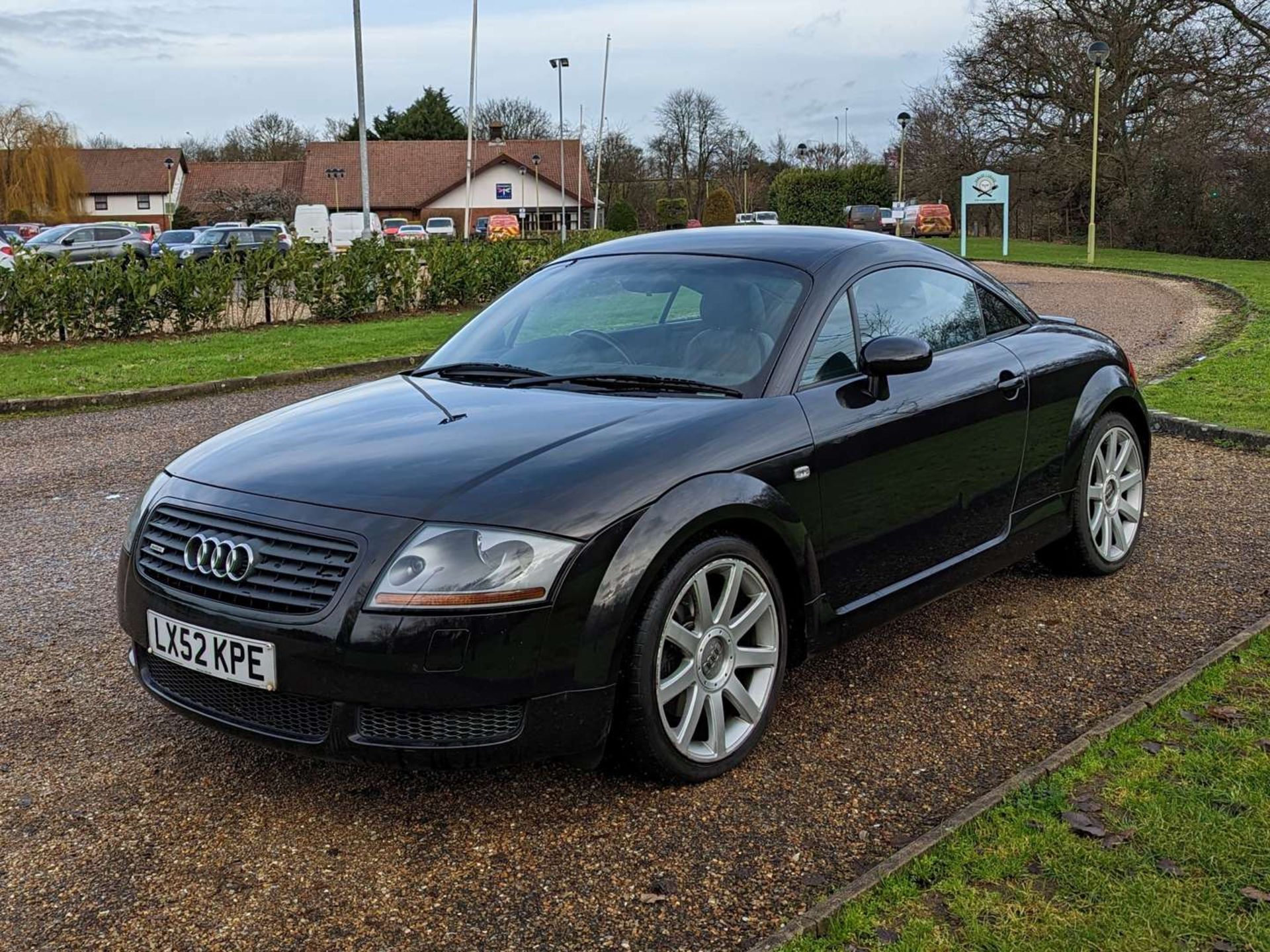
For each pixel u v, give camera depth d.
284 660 2.80
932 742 3.39
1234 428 7.30
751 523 3.21
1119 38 39.72
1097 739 3.22
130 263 15.35
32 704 3.79
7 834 2.96
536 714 2.79
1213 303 18.06
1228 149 35.50
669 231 4.64
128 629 3.20
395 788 3.18
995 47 42.22
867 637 4.30
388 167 79.44
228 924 2.56
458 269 18.61
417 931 2.52
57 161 70.50
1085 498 4.70
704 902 2.60
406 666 2.70
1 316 14.17
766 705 3.33
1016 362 4.36
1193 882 2.53
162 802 3.12
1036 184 44.03
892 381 3.79
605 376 3.66
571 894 2.64
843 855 2.78
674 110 91.38
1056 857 2.64
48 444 8.59
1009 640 4.21
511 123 101.00
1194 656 3.98
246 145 108.94
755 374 3.53
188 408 10.25
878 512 3.65
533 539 2.78
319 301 17.08
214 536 2.99
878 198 60.66
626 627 2.88
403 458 3.10
